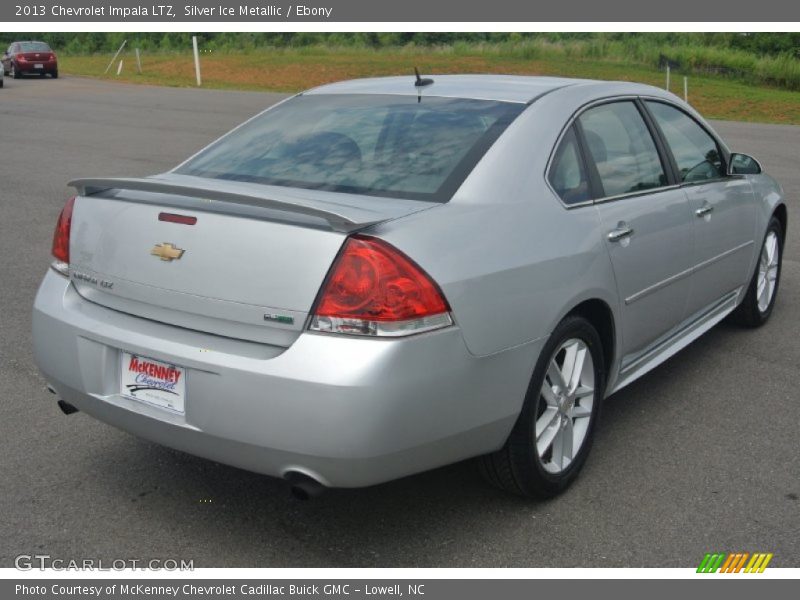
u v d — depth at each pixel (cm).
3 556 324
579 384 378
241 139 403
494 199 336
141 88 3016
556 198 361
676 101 489
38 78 3534
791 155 1515
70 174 1244
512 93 395
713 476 392
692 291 475
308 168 360
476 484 382
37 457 398
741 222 530
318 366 284
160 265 317
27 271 723
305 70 3659
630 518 356
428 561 326
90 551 329
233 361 296
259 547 334
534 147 362
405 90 414
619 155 414
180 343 309
